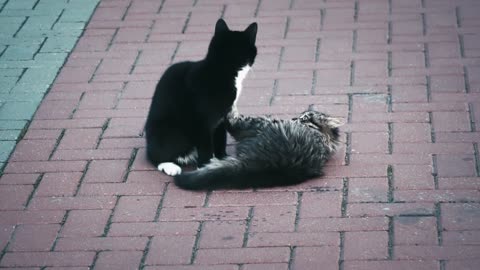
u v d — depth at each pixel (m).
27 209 5.58
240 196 5.59
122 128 6.53
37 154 6.23
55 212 5.53
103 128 6.55
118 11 8.56
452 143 6.04
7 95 7.11
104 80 7.28
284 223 5.26
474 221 5.15
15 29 8.28
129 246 5.14
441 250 4.90
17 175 5.97
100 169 6.00
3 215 5.52
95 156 6.18
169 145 5.93
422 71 7.11
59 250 5.14
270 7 8.43
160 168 5.92
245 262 4.91
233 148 6.33
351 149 6.06
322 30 7.93
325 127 5.95
